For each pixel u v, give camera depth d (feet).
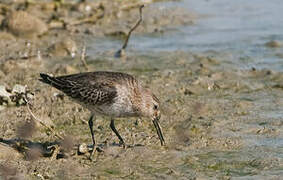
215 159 42.42
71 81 44.11
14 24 80.64
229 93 59.77
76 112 53.21
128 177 39.34
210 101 56.95
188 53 74.28
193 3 106.01
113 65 69.15
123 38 82.38
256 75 65.72
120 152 43.78
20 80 62.23
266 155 43.11
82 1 100.37
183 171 40.32
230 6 103.30
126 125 50.47
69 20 89.04
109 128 49.67
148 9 100.22
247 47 76.89
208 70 67.05
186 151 44.11
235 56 73.05
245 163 41.65
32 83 61.36
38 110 53.26
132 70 67.46
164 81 63.31
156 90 60.13
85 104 44.39
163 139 45.34
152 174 39.81
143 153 43.57
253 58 72.02
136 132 48.67
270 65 69.26
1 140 44.91
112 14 94.22
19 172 39.81
